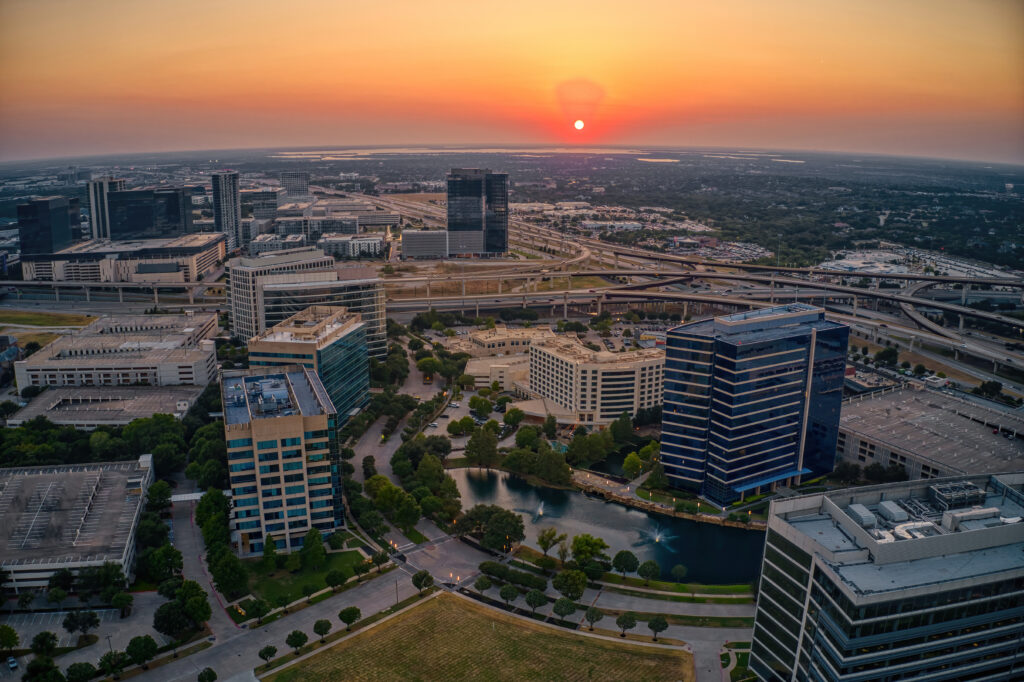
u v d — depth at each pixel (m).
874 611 199.88
